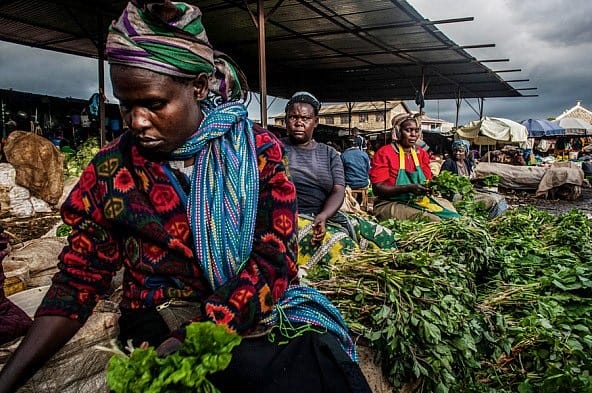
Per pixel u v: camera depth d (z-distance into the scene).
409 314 2.28
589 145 35.50
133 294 1.41
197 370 1.02
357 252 2.97
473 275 3.09
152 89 1.19
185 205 1.32
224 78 1.50
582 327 2.90
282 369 1.29
